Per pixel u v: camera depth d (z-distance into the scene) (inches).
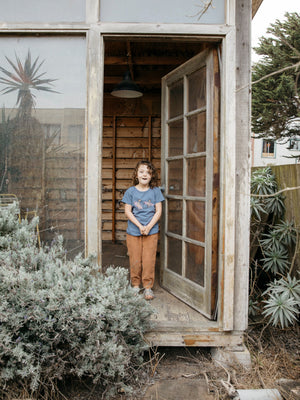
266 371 82.2
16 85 83.9
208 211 90.0
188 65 100.4
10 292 66.7
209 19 83.6
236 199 84.5
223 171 83.7
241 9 83.4
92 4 82.2
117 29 81.8
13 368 65.8
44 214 84.4
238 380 78.7
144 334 84.4
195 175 98.5
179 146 108.0
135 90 148.3
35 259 74.2
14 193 84.4
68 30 82.2
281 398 71.3
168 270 113.7
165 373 80.9
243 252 85.0
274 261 110.0
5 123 83.7
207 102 90.5
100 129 83.2
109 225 201.6
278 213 122.6
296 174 110.3
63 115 83.9
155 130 196.5
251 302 106.3
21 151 84.0
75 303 65.8
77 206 84.2
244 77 83.9
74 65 83.8
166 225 115.8
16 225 80.4
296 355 90.0
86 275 76.0
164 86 116.3
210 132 89.1
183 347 94.3
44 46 83.8
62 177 84.2
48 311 66.7
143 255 104.8
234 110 82.6
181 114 106.8
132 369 78.3
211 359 87.1
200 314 93.2
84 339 71.6
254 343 95.5
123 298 75.4
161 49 138.9
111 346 67.4
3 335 62.7
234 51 82.5
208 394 72.9
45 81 83.9
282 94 164.9
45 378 67.7
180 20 83.5
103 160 199.3
